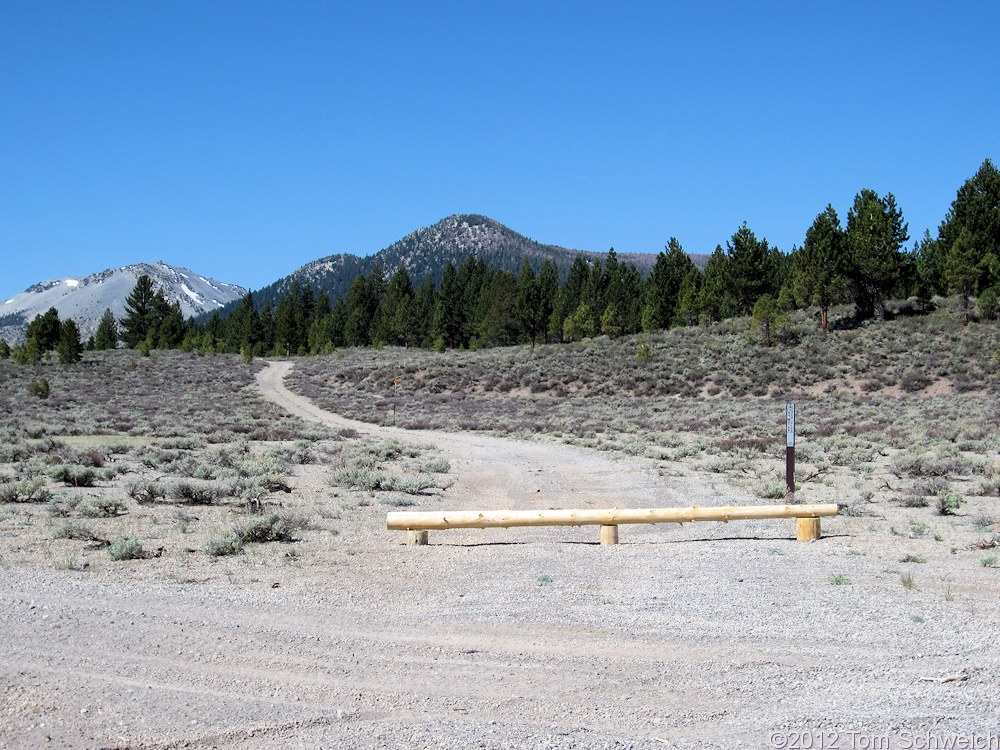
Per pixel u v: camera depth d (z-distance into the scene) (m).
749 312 92.19
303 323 145.12
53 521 14.84
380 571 11.12
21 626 7.75
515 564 11.63
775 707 6.09
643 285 123.25
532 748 5.34
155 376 91.19
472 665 7.04
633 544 13.40
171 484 19.98
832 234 79.06
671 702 6.20
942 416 46.19
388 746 5.37
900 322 75.81
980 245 81.31
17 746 5.23
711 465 27.36
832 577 10.27
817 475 23.78
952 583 10.12
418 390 80.88
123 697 6.12
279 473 24.91
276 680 6.58
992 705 6.07
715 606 9.02
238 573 10.75
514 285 119.44
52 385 79.19
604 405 66.81
